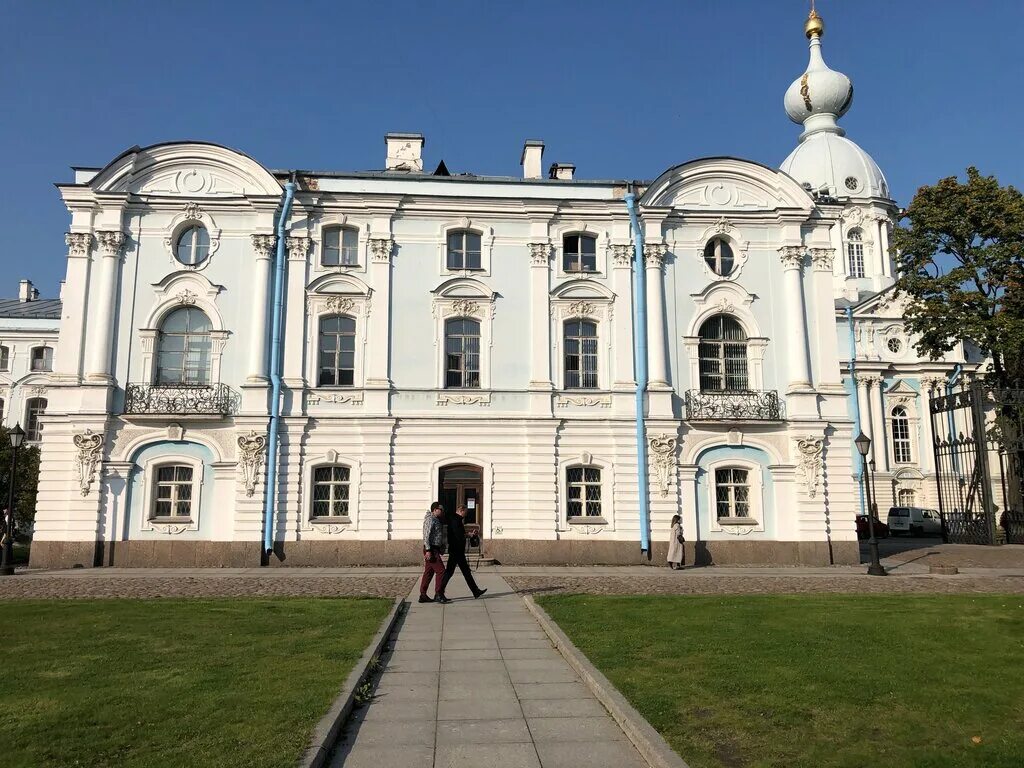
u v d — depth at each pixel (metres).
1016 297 35.22
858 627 13.03
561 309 26.59
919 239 37.25
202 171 26.34
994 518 32.03
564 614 14.30
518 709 8.58
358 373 25.77
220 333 25.44
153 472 24.69
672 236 27.38
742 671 9.88
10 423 49.22
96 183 25.47
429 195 26.50
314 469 25.14
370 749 7.27
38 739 7.12
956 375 52.59
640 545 25.28
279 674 9.49
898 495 52.00
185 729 7.37
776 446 26.31
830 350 27.08
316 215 26.42
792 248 27.38
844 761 6.86
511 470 25.50
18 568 24.67
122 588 18.92
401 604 15.51
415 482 25.19
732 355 27.20
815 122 66.12
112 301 25.28
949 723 7.93
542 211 26.81
